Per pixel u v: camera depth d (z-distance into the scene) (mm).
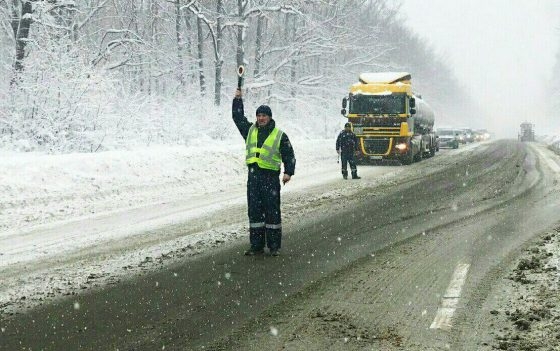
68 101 19891
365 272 7172
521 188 16203
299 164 24500
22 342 4820
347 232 9859
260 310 5633
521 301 5859
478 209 12414
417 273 7113
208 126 29281
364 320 5340
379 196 14539
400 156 26156
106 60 29266
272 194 8148
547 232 9688
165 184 15891
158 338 4883
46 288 6457
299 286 6520
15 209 11539
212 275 6996
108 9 35875
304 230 10039
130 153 17219
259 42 37594
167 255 8078
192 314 5516
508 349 4590
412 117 27531
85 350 4637
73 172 14570
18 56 22328
